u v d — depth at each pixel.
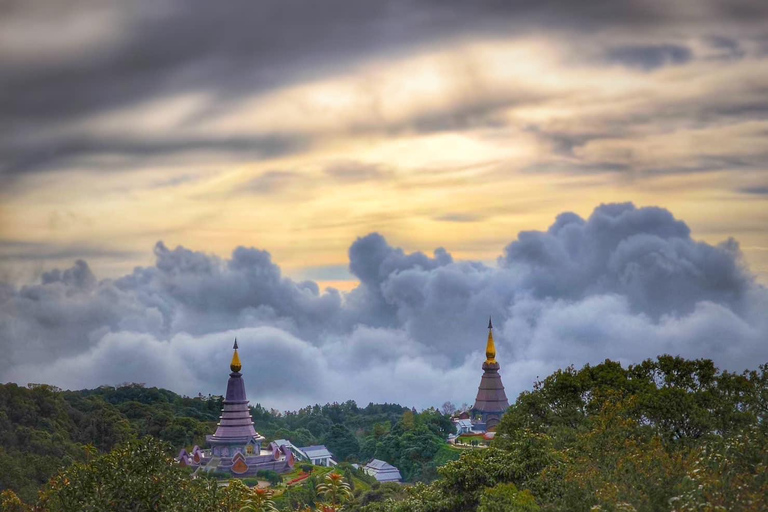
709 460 48.28
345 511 106.12
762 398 71.62
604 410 65.19
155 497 55.72
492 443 78.81
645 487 46.72
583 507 48.75
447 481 65.31
